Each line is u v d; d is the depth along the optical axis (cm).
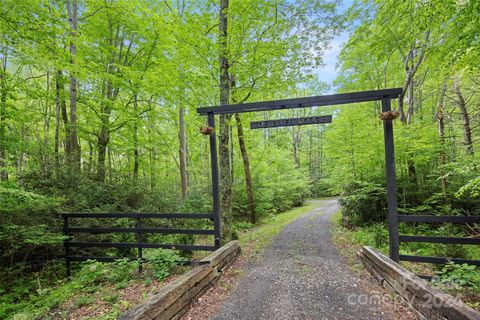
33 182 644
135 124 1087
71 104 831
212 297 326
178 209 880
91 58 995
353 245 616
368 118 952
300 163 2638
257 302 307
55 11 699
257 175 1372
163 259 426
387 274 326
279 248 599
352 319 258
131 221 670
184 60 653
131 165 1405
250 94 720
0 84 735
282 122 484
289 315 271
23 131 1057
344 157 959
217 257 400
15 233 481
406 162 847
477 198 702
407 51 859
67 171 701
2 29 620
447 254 455
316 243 646
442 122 805
